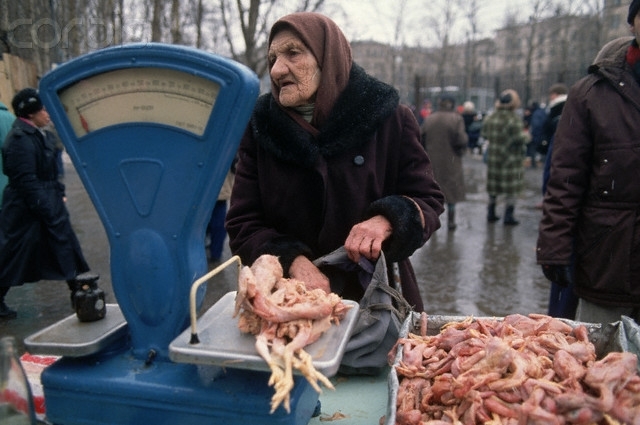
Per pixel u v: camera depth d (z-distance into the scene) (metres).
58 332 1.13
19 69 7.93
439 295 5.12
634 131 2.17
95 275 1.21
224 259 6.02
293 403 1.03
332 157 1.76
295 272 1.58
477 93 29.62
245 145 1.92
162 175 1.07
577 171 2.31
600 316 2.38
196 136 1.04
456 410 1.12
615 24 27.22
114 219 1.10
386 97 1.80
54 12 9.27
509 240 7.27
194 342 1.00
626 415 1.01
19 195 4.21
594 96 2.25
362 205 1.80
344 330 1.08
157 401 1.05
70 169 12.80
